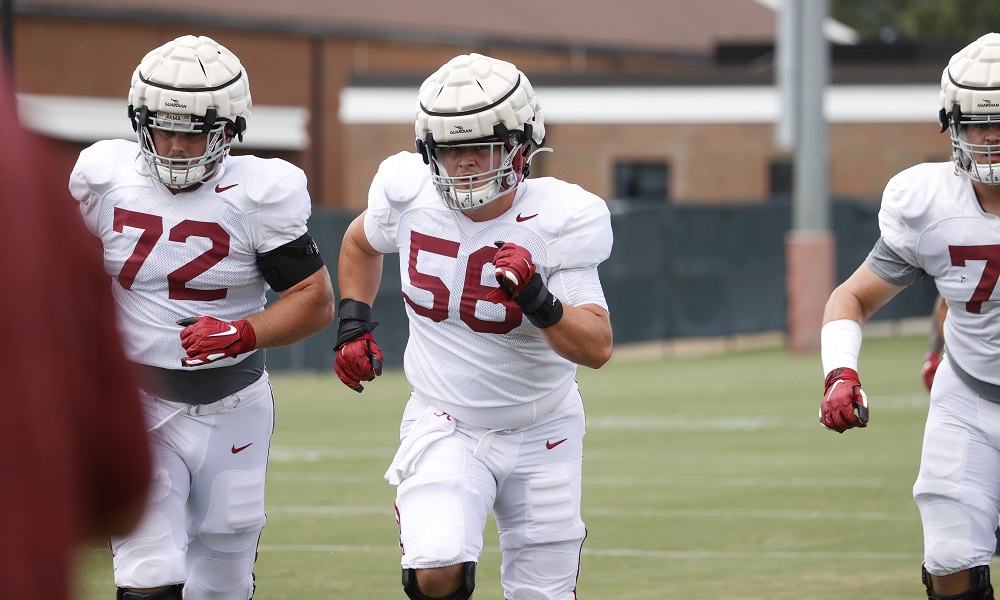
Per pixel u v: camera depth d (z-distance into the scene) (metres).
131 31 87.56
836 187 89.06
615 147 92.12
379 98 93.19
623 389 49.16
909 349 63.56
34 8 82.69
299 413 43.00
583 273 13.45
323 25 96.38
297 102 96.25
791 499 27.19
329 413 43.00
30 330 4.76
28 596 4.75
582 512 26.02
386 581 20.27
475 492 13.35
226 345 13.69
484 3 111.00
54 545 4.81
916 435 36.50
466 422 13.62
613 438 36.53
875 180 88.56
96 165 14.50
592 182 92.56
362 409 44.12
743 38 129.00
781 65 60.59
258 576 20.52
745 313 67.81
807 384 50.06
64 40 84.81
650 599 19.16
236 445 14.82
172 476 14.38
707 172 91.00
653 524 24.73
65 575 4.88
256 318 14.21
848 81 88.81
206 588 15.34
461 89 12.71
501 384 13.45
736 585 19.97
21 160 4.77
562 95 92.69
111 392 5.00
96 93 86.19
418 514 13.13
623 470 31.09
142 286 14.46
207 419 14.61
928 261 14.49
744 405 43.91
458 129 12.63
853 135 88.81
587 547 22.83
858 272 15.04
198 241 14.36
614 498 27.48
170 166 14.02
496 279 12.34
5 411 4.73
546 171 92.88
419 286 13.60
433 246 13.52
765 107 89.88
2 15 31.64
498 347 13.38
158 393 14.27
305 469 31.36
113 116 86.38
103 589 19.11
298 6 96.44
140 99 13.90
